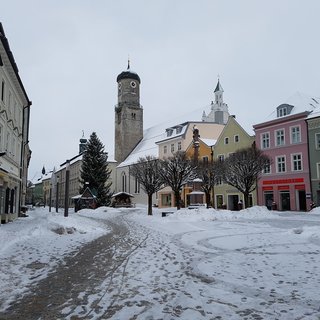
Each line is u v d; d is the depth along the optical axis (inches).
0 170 892.0
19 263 399.9
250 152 1425.9
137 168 1640.0
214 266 378.6
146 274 346.9
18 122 1217.4
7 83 986.7
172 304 250.7
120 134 3358.8
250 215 1241.4
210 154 2145.7
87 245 565.0
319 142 1620.3
